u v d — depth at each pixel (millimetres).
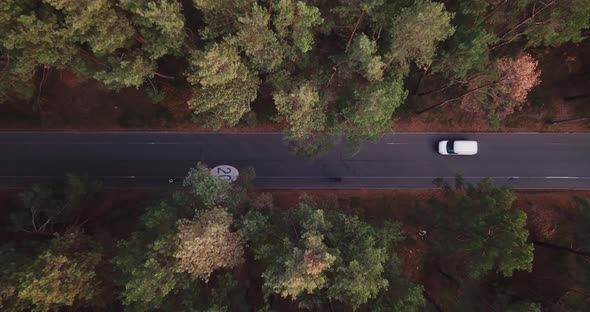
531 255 28453
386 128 36625
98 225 41406
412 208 45062
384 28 34812
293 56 33250
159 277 27516
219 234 28734
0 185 44281
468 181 46281
